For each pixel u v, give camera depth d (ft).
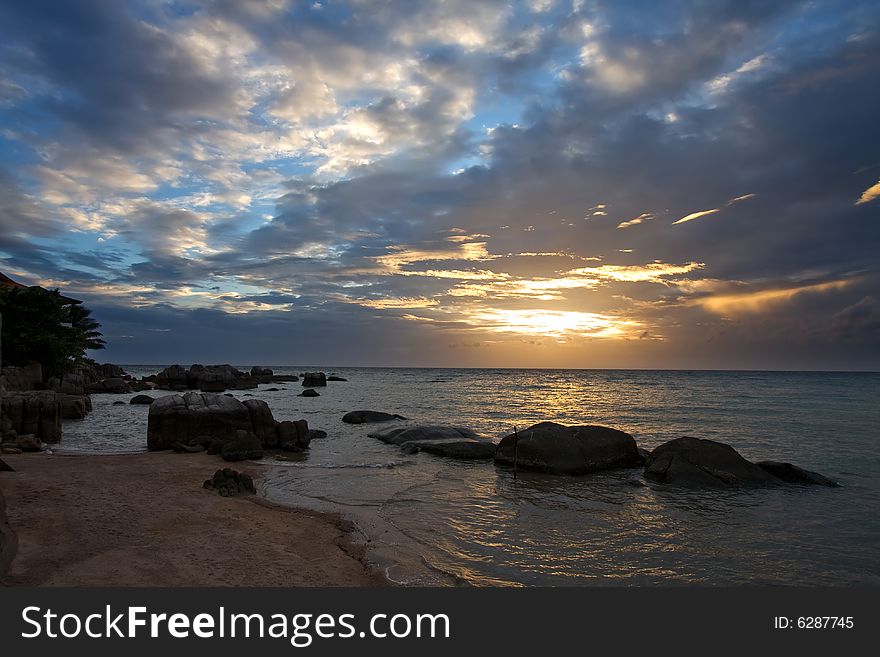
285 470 63.00
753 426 116.57
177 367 251.19
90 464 60.59
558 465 63.00
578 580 32.48
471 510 47.57
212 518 40.78
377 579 31.35
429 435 85.05
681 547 38.75
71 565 30.19
